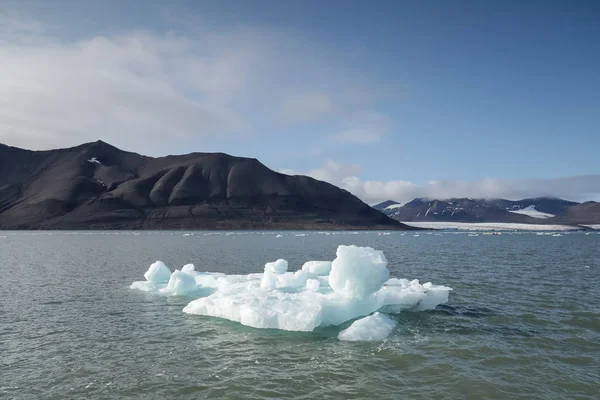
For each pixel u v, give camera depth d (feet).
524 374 37.24
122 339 47.57
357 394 33.42
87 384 35.50
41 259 145.18
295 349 43.83
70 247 213.05
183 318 56.70
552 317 56.65
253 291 61.05
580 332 49.70
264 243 261.44
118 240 293.43
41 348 44.65
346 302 54.65
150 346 45.09
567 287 80.94
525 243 272.51
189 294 73.56
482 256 156.76
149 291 77.36
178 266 123.54
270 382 35.70
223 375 37.22
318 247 221.25
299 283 67.87
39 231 508.94
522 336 48.19
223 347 44.55
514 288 79.87
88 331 50.85
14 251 183.83
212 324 53.47
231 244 246.68
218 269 116.47
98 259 145.48
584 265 122.11
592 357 41.37
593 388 34.42
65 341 46.98
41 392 34.04
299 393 33.65
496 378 36.37
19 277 97.86
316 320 49.73
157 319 56.29
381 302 57.77
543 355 41.93
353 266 54.70
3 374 37.68
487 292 75.51
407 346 44.62
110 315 58.70
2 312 60.80
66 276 99.91
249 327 51.90
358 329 47.91
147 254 167.73
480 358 41.09
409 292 60.90
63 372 38.11
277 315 50.57
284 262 76.64
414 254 167.53
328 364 39.65
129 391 34.17
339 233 529.45
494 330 50.57
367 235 459.73
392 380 36.04
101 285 85.15
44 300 69.26
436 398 32.73
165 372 37.96
